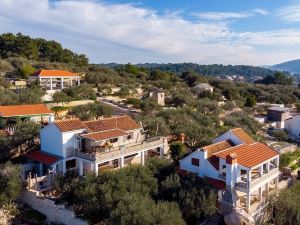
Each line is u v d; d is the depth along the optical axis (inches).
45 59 5940.0
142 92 4436.5
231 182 1462.8
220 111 3597.4
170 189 1440.7
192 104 3774.6
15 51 5723.4
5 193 1417.3
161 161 1660.9
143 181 1465.3
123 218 1175.0
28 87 3467.0
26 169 1675.7
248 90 5949.8
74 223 1352.1
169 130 2317.9
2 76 4133.9
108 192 1337.4
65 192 1480.1
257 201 1567.4
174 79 6269.7
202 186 1438.2
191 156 1668.3
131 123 1977.1
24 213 1433.3
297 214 1357.0
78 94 3412.9
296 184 1723.7
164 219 1176.8
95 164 1578.5
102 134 1733.5
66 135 1659.7
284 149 2434.8
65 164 1659.7
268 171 1622.8
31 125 1923.0
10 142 1808.6
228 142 1841.8
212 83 6520.7
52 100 3142.2
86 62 6496.1
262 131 3223.4
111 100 3651.6
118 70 6205.7
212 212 1368.1
